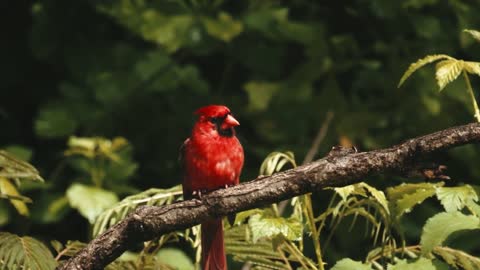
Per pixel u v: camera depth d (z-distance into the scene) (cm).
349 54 1229
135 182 1224
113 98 1246
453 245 1020
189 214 606
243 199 599
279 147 1201
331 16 1266
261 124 1218
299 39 1219
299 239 606
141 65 1242
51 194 1166
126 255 961
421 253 611
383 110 1221
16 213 1138
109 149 1120
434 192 638
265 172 666
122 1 1240
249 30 1248
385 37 1252
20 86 1329
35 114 1323
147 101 1248
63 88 1264
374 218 667
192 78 1243
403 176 577
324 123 1195
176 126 1240
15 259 620
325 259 1073
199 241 712
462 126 568
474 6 1243
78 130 1266
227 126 738
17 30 1343
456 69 626
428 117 1206
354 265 614
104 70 1274
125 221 613
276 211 667
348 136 1195
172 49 1209
